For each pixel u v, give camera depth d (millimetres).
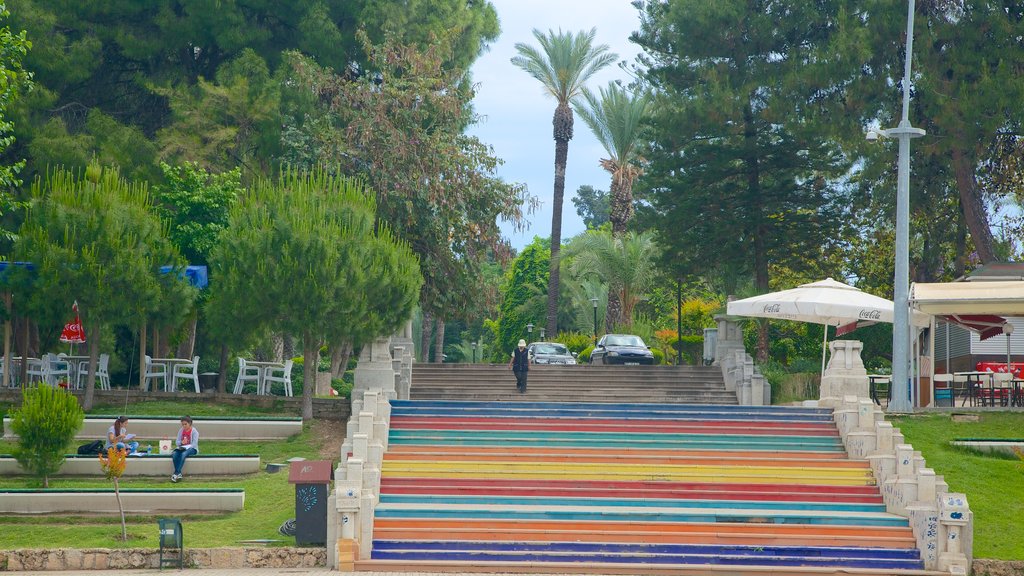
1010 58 34656
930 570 18188
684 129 40344
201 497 20656
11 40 27203
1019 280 31156
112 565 18047
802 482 21406
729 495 20562
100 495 20594
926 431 25438
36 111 36969
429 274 38906
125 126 39031
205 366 35812
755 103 40469
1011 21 35781
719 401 32312
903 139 27828
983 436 25078
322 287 26109
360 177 37000
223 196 33406
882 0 36156
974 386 29891
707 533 19047
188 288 28500
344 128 39531
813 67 36312
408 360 32000
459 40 47812
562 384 34406
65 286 26453
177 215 33344
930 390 30219
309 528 18781
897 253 27656
